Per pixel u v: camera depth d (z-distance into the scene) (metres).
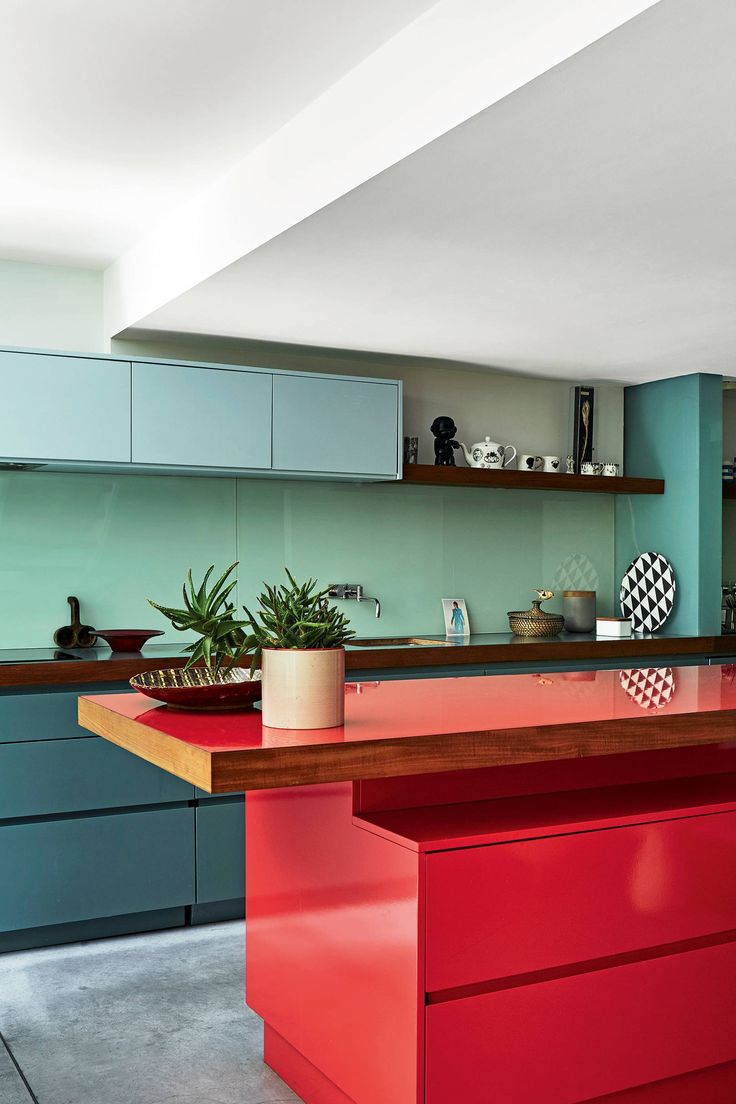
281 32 2.56
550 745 2.00
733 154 2.53
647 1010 2.22
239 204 3.34
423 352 4.85
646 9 1.87
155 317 4.14
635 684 2.76
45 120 3.05
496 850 2.04
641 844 2.21
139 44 2.62
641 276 3.56
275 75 2.78
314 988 2.34
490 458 5.16
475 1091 2.01
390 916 2.04
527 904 2.07
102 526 4.52
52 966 3.50
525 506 5.59
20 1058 2.81
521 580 5.57
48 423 3.93
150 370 4.13
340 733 1.90
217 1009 3.13
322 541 5.01
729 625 5.91
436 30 2.42
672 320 4.20
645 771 2.54
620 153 2.52
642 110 2.28
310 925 2.36
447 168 2.61
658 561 5.57
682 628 5.44
